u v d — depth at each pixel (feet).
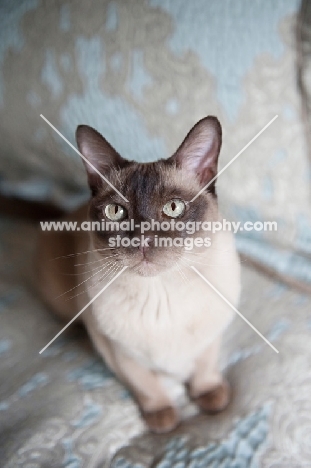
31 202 2.11
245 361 1.51
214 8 1.57
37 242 1.86
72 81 1.74
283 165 1.68
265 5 1.53
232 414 1.38
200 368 1.44
